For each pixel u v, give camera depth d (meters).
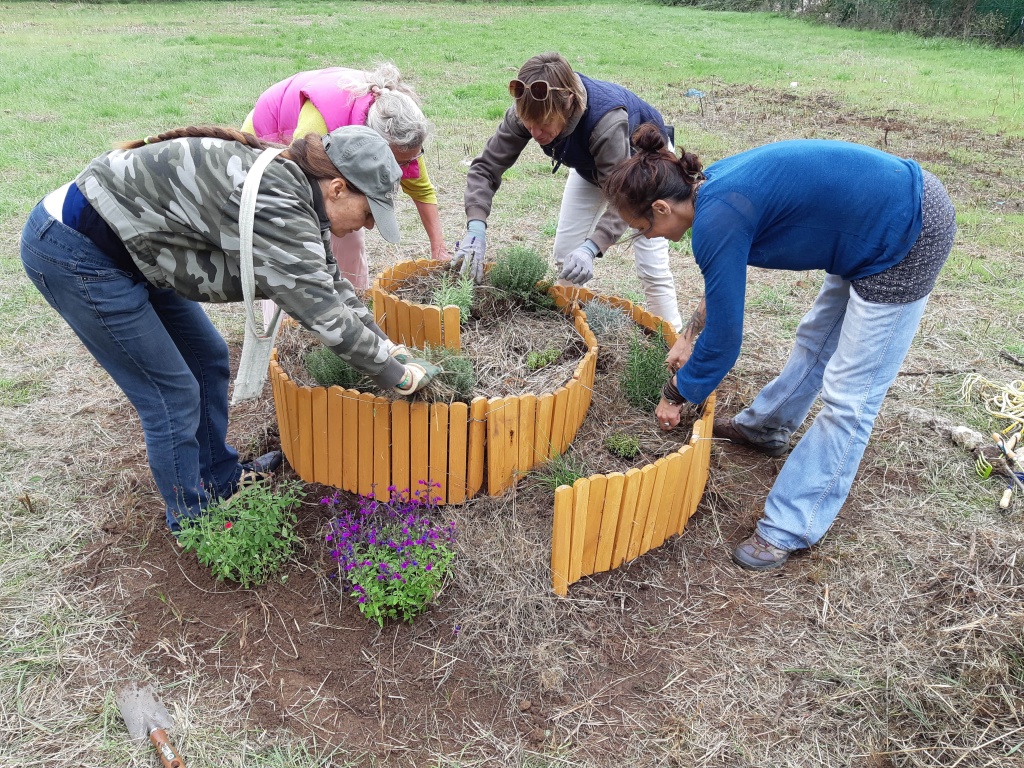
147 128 8.28
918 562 2.85
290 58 12.98
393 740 2.22
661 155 2.37
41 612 2.56
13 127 8.10
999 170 7.62
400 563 2.52
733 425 3.48
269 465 3.23
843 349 2.61
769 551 2.84
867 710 2.31
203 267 2.25
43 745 2.15
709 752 2.21
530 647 2.51
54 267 2.18
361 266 4.10
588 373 3.26
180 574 2.74
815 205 2.34
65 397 3.76
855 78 12.56
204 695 2.32
